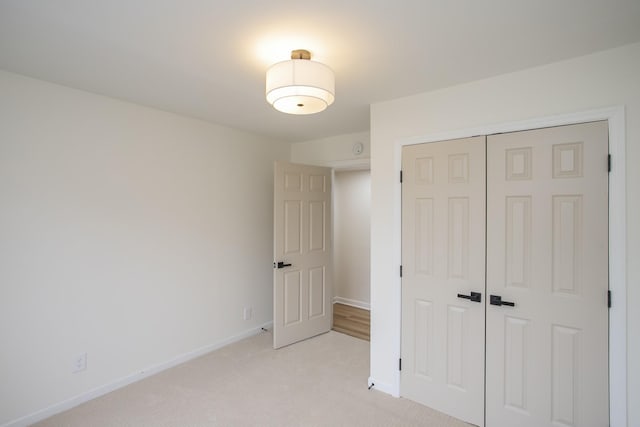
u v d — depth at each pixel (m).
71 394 2.37
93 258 2.50
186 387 2.64
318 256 3.86
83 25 1.54
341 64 1.96
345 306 5.03
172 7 1.39
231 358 3.18
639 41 1.70
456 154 2.28
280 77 1.63
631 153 1.74
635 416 1.74
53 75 2.15
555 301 1.94
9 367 2.11
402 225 2.53
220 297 3.44
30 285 2.19
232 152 3.56
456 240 2.28
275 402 2.43
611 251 1.79
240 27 1.56
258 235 3.87
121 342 2.66
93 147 2.49
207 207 3.31
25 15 1.45
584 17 1.47
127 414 2.28
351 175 5.06
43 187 2.25
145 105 2.78
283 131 3.68
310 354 3.29
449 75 2.12
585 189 1.86
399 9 1.41
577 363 1.88
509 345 2.09
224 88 2.37
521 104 2.04
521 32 1.60
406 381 2.50
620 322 1.77
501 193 2.12
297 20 1.50
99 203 2.53
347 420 2.23
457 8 1.40
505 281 2.10
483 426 2.17
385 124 2.62
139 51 1.81
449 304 2.31
